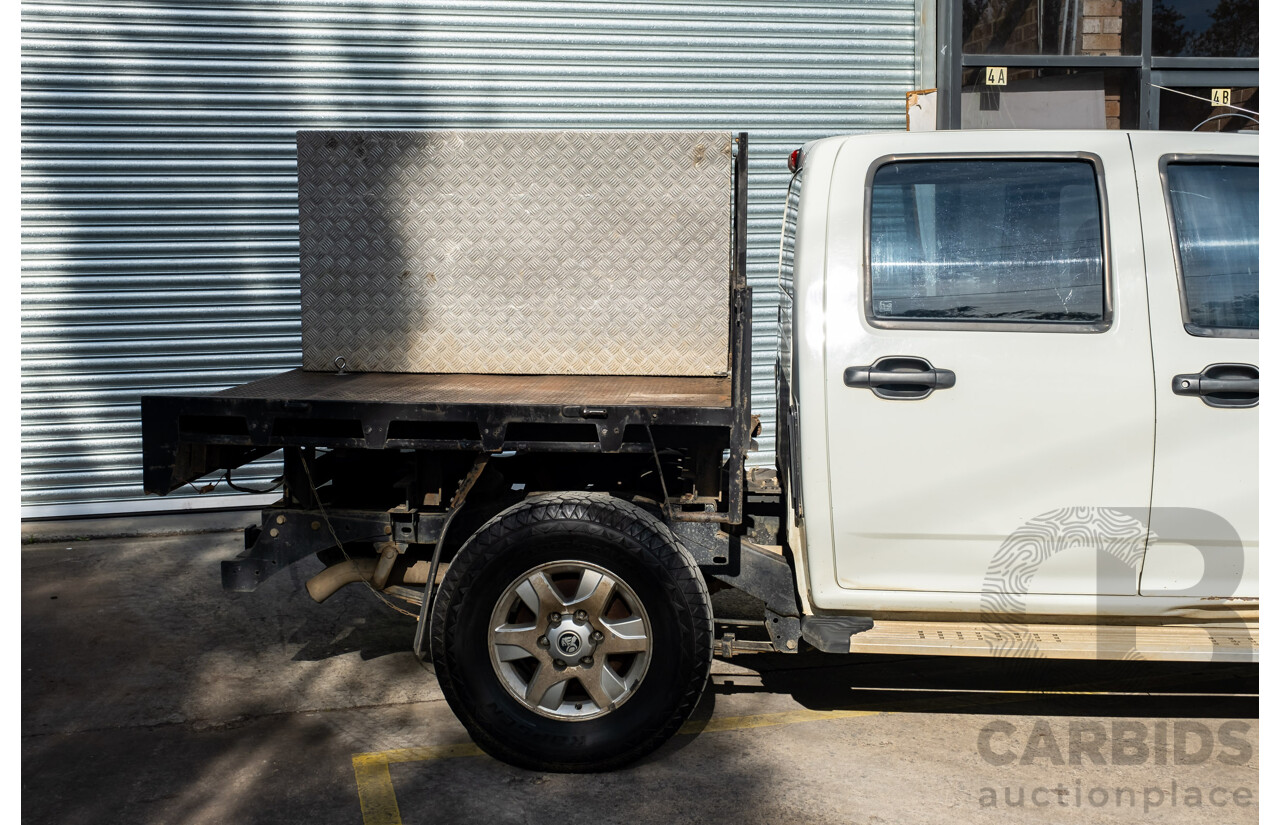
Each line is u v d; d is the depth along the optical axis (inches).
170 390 249.9
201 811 118.3
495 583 123.0
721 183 143.3
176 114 241.4
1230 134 129.2
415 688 154.0
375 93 247.4
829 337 126.7
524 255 146.6
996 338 124.8
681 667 122.1
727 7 253.9
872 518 127.5
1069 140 128.6
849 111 261.9
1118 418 123.5
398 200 146.8
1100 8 255.0
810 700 150.3
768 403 266.1
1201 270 125.7
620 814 117.2
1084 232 126.5
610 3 250.4
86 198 241.1
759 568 131.0
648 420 121.0
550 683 124.3
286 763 130.2
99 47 236.8
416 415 123.3
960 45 251.0
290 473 138.5
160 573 209.2
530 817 116.7
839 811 117.9
